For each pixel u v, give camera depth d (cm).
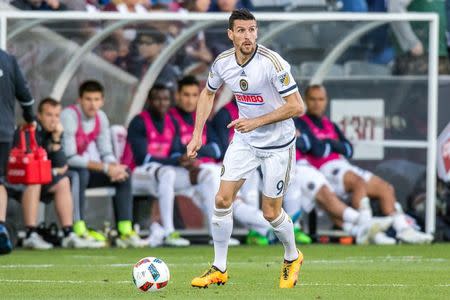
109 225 4175
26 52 4172
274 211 2509
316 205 4256
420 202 4388
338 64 4409
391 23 4366
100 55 4269
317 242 4275
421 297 2322
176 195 4225
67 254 3666
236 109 4197
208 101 2573
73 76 4250
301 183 4209
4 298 2298
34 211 3922
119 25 4225
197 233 4250
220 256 2520
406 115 4400
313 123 4291
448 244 4181
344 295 2350
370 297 2314
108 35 4247
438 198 4425
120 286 2548
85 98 4094
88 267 3139
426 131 4375
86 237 3988
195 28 4291
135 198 4241
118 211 4062
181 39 4297
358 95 4425
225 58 2498
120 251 3819
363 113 4428
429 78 4338
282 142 2503
